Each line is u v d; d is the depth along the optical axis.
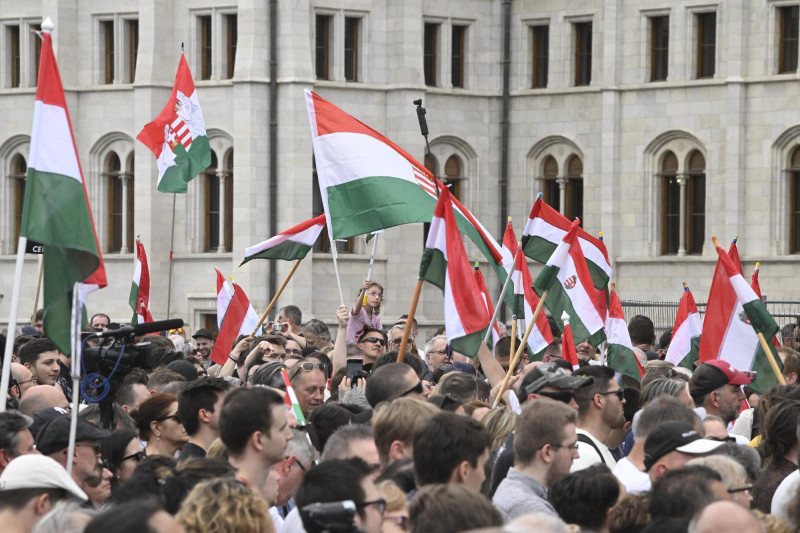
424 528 12.09
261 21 67.81
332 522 12.36
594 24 71.19
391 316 69.94
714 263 68.06
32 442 16.55
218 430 17.38
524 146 72.50
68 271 18.42
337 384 25.77
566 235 25.19
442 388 22.23
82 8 72.25
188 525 12.79
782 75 66.94
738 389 22.97
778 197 67.50
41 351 25.61
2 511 14.00
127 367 19.31
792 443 18.70
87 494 17.66
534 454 16.47
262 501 13.08
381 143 28.28
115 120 71.31
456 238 23.03
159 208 70.06
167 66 70.12
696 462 15.61
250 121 67.62
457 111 71.56
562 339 28.53
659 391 21.66
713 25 69.19
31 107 73.19
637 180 70.25
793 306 65.12
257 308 67.62
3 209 73.94
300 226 32.03
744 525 12.11
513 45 72.69
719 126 68.31
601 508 15.23
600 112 70.88
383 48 70.06
